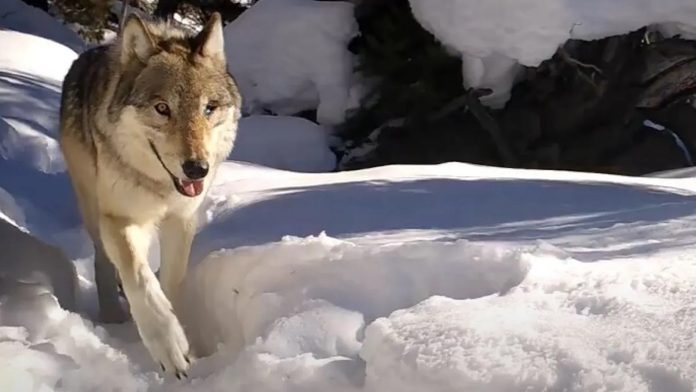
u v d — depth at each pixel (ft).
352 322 5.89
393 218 8.25
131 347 6.73
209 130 6.61
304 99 19.95
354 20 19.08
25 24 23.73
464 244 6.33
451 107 18.24
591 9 16.39
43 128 12.41
